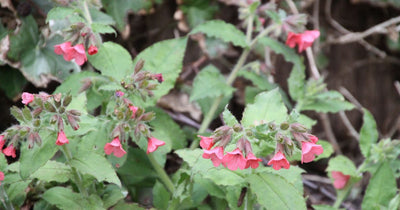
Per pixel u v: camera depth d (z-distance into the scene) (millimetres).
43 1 767
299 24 733
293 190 616
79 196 649
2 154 650
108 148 622
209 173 629
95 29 672
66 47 649
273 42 752
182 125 831
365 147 729
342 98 764
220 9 891
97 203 648
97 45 664
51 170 642
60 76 765
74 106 639
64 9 678
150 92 658
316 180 852
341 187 739
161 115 732
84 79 672
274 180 620
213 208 702
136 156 731
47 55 764
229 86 746
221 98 761
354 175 721
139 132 630
